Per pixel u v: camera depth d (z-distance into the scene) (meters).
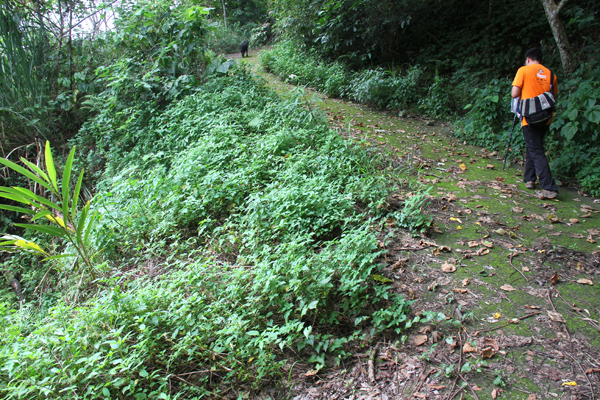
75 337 2.41
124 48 8.62
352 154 5.00
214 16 18.67
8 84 7.56
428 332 2.60
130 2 8.53
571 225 3.91
